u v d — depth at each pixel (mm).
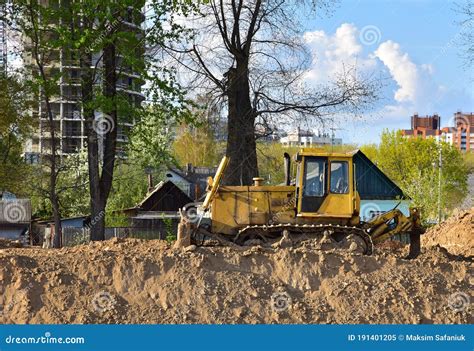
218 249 17125
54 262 16312
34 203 52344
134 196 52969
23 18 30516
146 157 33281
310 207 20375
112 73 30750
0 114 37000
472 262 19234
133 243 20188
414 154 71562
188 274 16125
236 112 34562
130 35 29359
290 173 21781
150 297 15688
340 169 20547
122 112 30375
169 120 32625
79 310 15234
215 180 20797
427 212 49531
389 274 16922
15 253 17078
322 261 16844
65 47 29453
